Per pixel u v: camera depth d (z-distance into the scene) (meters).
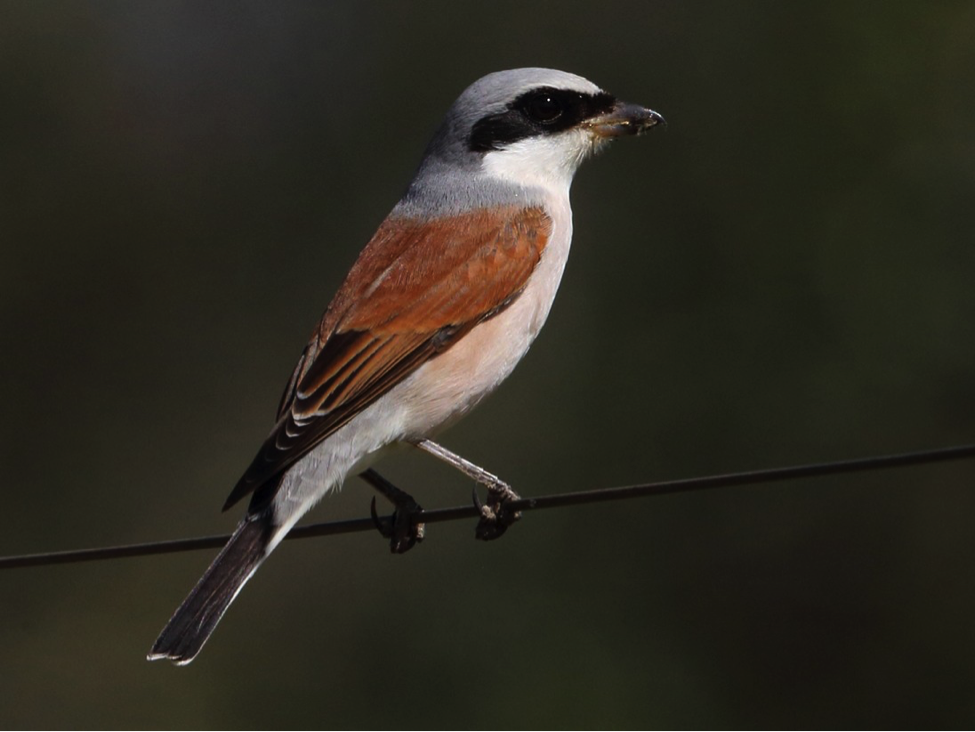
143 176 14.85
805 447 11.62
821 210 12.30
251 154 14.92
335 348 7.11
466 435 12.63
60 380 14.32
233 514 13.91
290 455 6.72
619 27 13.77
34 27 15.02
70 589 13.46
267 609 12.79
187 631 6.32
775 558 11.39
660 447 12.02
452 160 8.02
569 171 8.21
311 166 14.79
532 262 7.63
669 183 12.85
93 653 12.92
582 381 12.48
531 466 12.33
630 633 11.40
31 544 13.90
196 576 13.54
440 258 7.47
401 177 14.55
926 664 10.94
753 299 12.23
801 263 12.16
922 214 12.02
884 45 12.52
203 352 14.49
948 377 11.47
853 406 11.60
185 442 14.27
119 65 15.16
